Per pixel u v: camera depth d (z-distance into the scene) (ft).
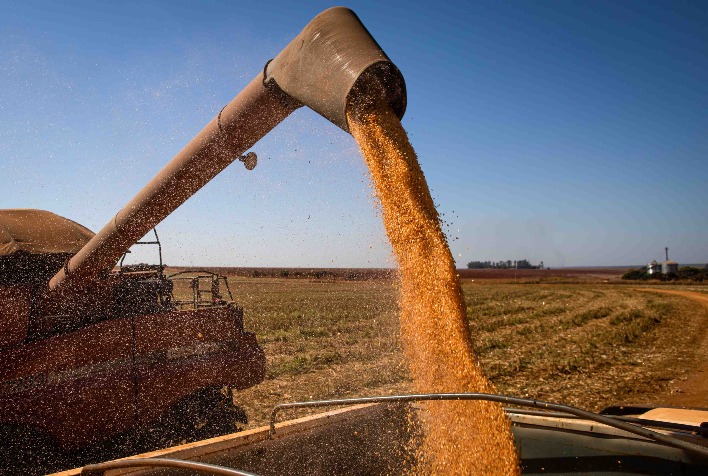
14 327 19.93
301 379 33.71
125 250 22.75
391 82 13.76
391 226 13.25
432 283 12.04
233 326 25.30
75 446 20.15
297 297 101.45
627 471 9.55
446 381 11.50
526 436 11.09
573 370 36.91
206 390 24.47
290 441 11.27
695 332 58.34
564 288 198.59
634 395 29.89
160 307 25.79
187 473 9.72
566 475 10.41
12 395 19.10
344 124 13.43
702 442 8.71
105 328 21.68
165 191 20.01
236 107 17.25
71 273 22.21
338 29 13.78
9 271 22.50
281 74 15.30
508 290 176.86
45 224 25.00
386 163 13.23
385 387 31.17
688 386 32.09
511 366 37.70
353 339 49.26
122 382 21.49
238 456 10.39
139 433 21.70
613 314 82.12
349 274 212.02
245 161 19.33
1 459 18.88
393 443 12.76
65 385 20.26
